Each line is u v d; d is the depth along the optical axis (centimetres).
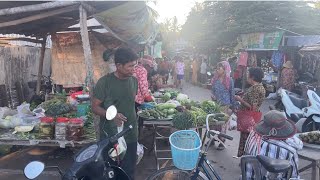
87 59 421
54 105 525
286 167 275
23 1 441
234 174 530
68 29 853
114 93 329
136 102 561
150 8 675
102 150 258
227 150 655
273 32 1432
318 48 1160
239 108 544
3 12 425
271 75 1514
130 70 321
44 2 446
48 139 464
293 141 325
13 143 465
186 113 504
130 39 575
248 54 1584
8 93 870
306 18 1708
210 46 2100
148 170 539
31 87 941
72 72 939
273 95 1370
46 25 754
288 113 695
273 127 321
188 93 1639
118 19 484
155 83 1036
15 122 511
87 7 425
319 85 1173
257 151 323
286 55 1432
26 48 972
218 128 574
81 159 247
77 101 577
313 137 388
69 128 457
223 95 617
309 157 357
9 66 884
